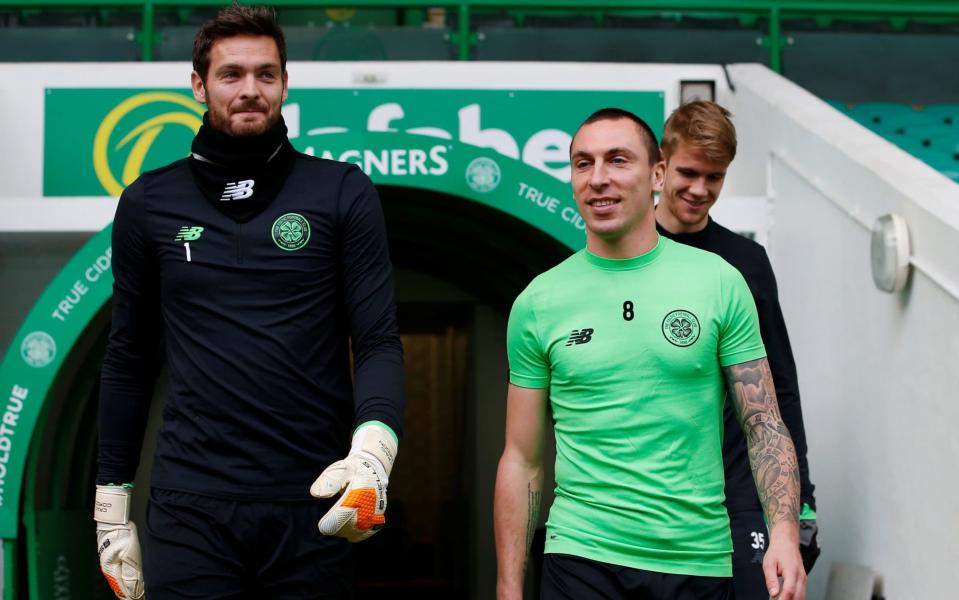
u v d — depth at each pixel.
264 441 3.42
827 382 6.14
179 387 3.48
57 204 6.64
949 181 5.28
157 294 3.69
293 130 7.36
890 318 5.38
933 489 4.95
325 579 3.49
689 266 3.74
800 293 6.53
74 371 6.78
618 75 7.62
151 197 3.56
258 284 3.46
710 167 4.84
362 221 3.56
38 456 6.50
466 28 8.54
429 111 7.43
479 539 9.39
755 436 3.70
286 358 3.43
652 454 3.61
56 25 8.34
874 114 9.10
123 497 3.77
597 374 3.66
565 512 3.71
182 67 7.53
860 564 5.70
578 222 6.40
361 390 3.46
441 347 14.62
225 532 3.40
